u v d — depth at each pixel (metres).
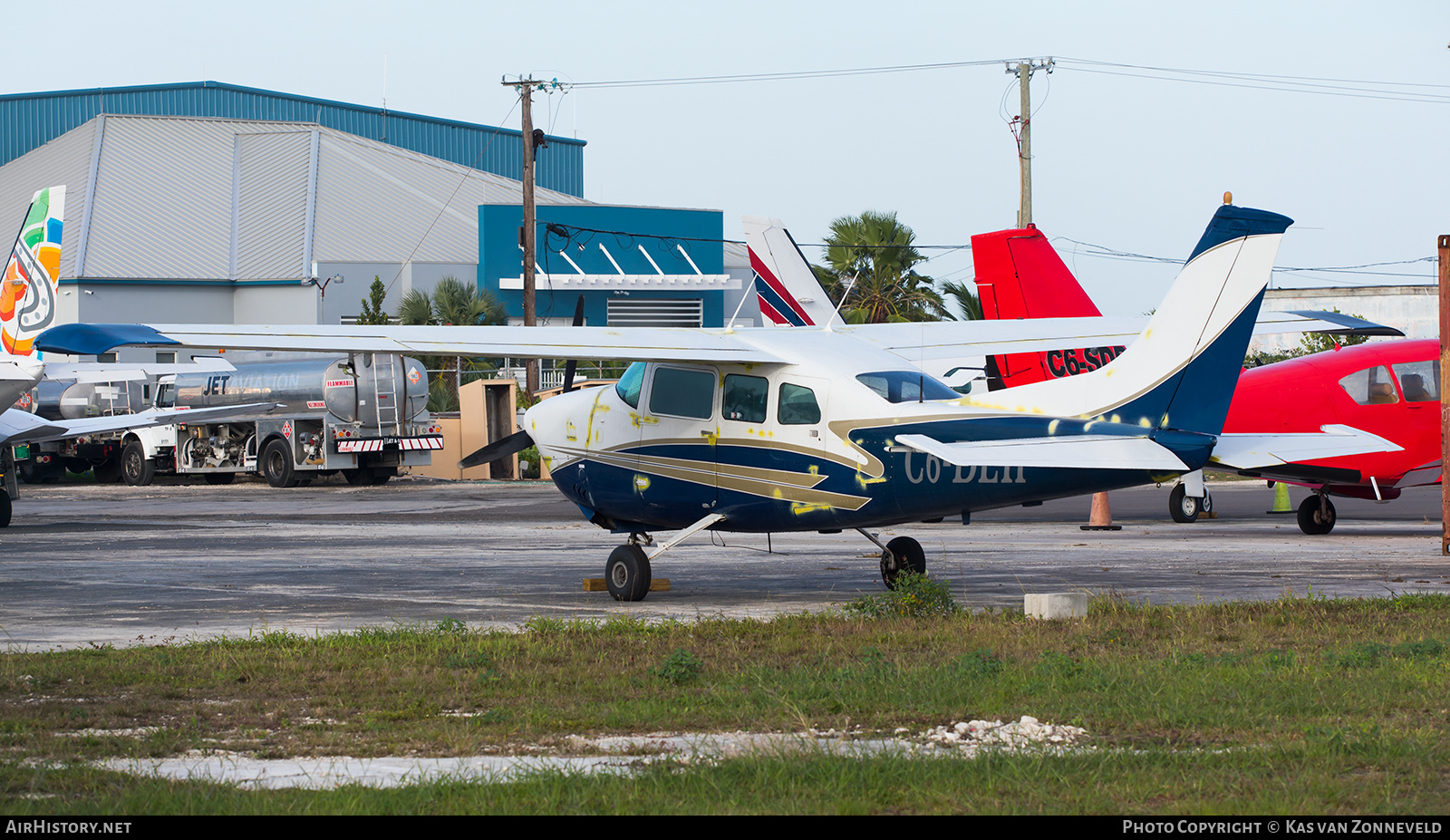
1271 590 44.00
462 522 80.44
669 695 26.72
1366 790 19.09
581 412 46.66
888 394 39.78
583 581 49.53
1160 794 19.14
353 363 115.19
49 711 25.69
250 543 66.56
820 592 45.84
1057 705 25.11
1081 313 74.56
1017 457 35.94
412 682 28.20
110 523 80.62
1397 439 65.94
